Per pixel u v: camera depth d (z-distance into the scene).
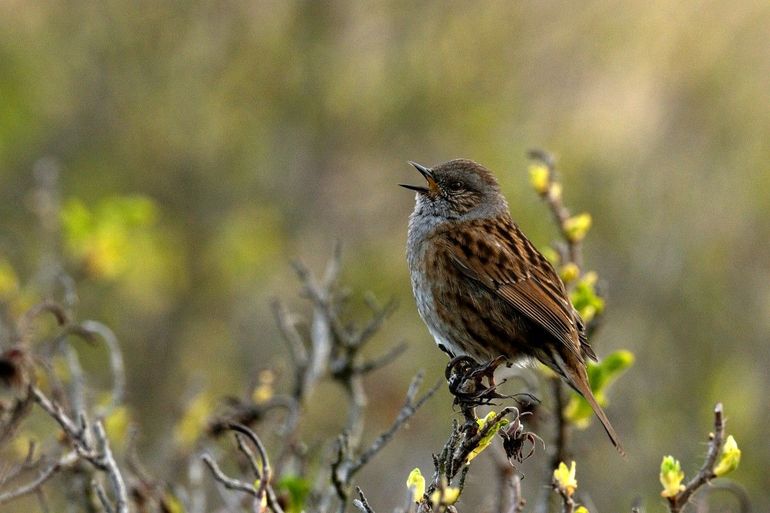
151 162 15.89
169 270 14.75
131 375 14.34
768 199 16.09
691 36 17.42
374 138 16.62
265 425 9.68
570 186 16.11
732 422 13.29
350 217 16.36
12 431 6.66
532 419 7.67
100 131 15.80
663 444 12.89
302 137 16.41
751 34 17.38
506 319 7.88
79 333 7.52
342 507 6.31
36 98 15.48
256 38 16.27
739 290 15.38
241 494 7.56
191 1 16.00
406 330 15.04
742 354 14.74
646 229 15.68
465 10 16.88
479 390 6.64
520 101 17.11
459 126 16.59
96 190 15.34
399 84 16.62
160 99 15.88
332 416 13.41
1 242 13.85
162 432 13.32
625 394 13.63
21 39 15.62
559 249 8.20
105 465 6.30
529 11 17.25
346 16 16.59
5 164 15.00
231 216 15.55
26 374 6.70
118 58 15.84
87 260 10.78
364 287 15.52
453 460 5.36
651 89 17.34
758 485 12.91
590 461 12.15
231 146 16.02
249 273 15.18
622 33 17.50
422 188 8.41
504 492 7.23
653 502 12.05
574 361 7.44
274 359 14.02
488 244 8.00
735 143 16.84
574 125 17.06
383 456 12.98
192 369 14.66
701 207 16.09
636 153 16.75
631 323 14.75
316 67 16.38
